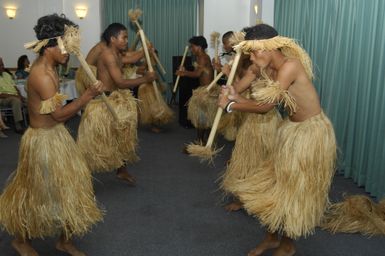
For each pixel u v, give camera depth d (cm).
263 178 200
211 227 248
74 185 189
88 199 197
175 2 772
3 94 527
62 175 183
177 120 609
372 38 295
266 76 190
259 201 191
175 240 231
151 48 446
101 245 224
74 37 178
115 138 284
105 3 779
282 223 186
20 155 185
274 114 246
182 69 471
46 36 174
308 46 406
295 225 180
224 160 396
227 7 687
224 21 690
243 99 192
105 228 245
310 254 217
